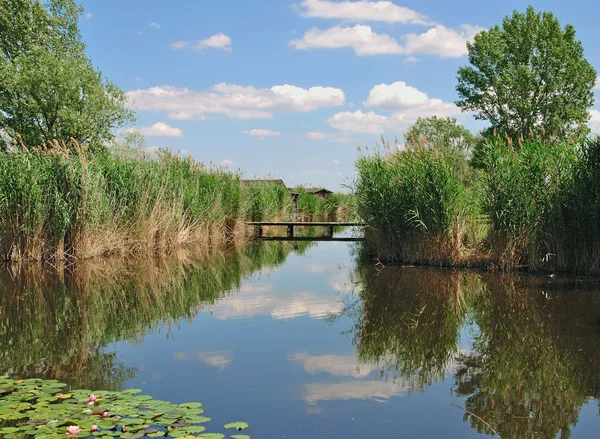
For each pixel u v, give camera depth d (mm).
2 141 21047
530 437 4355
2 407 4598
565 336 7273
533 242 11953
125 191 15367
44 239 13414
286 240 22312
